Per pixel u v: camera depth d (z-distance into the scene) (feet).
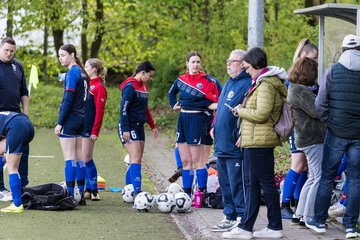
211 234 56.75
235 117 56.44
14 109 69.21
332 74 53.93
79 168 69.10
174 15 169.68
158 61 174.60
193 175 70.13
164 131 148.15
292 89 56.49
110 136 139.44
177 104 70.23
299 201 57.62
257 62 52.54
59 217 62.44
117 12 185.16
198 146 67.92
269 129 52.34
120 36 194.29
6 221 60.03
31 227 57.88
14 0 172.96
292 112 53.31
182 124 68.54
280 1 161.27
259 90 51.90
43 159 104.01
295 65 56.70
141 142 69.77
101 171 93.35
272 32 159.02
